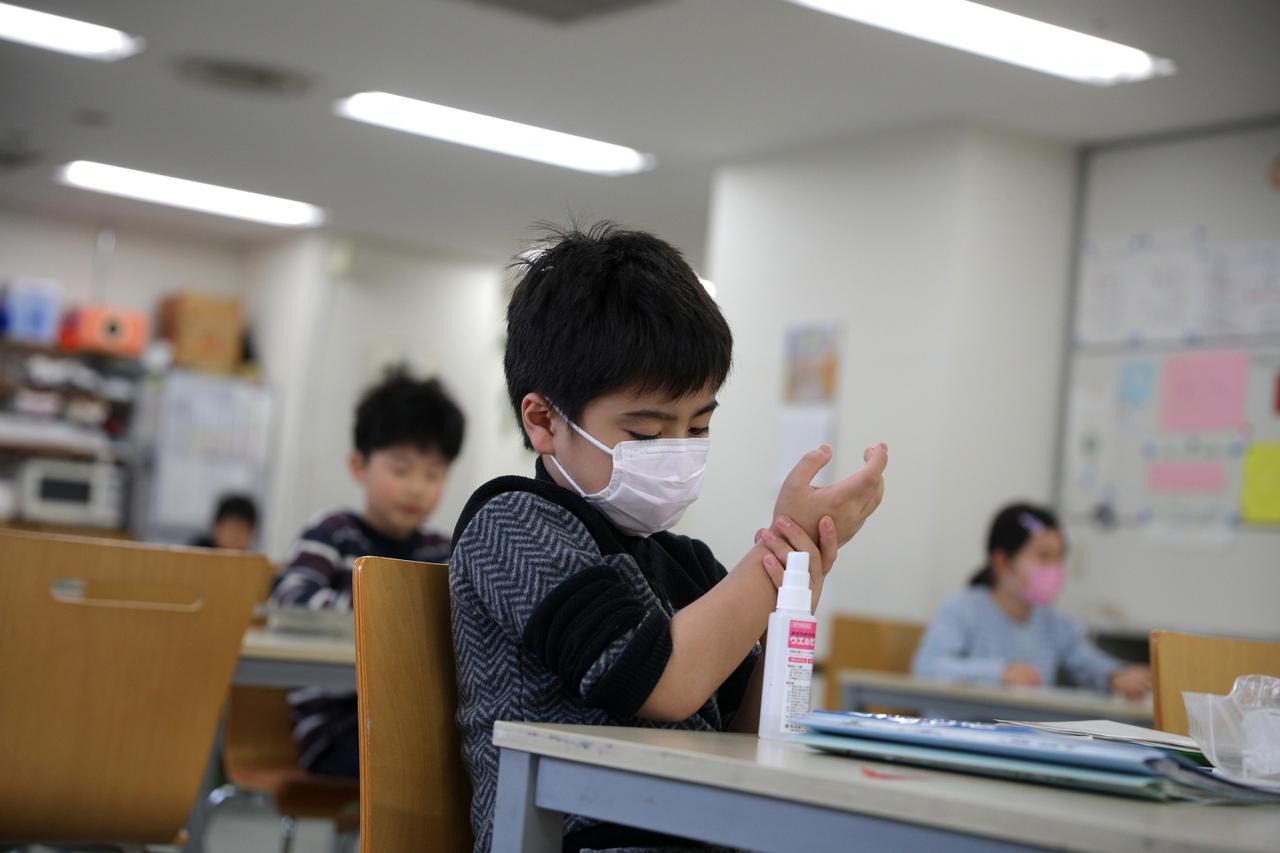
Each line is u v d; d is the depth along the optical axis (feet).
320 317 26.94
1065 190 17.88
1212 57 14.64
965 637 13.48
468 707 4.26
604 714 4.17
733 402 19.24
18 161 23.67
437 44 16.48
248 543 20.57
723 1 14.37
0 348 26.12
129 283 28.07
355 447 10.23
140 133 21.44
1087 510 17.34
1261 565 15.74
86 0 16.16
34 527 23.34
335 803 8.91
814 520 4.23
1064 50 14.83
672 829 3.12
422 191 23.21
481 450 27.96
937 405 16.99
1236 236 16.37
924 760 3.12
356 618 4.28
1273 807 3.15
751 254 19.40
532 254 4.83
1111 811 2.74
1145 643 16.71
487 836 4.12
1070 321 17.80
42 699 6.42
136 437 26.68
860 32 14.87
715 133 18.65
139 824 6.72
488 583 4.14
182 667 6.73
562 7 14.88
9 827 6.45
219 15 16.26
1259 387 15.98
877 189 18.02
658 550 4.87
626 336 4.33
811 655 4.03
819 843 2.86
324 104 19.17
